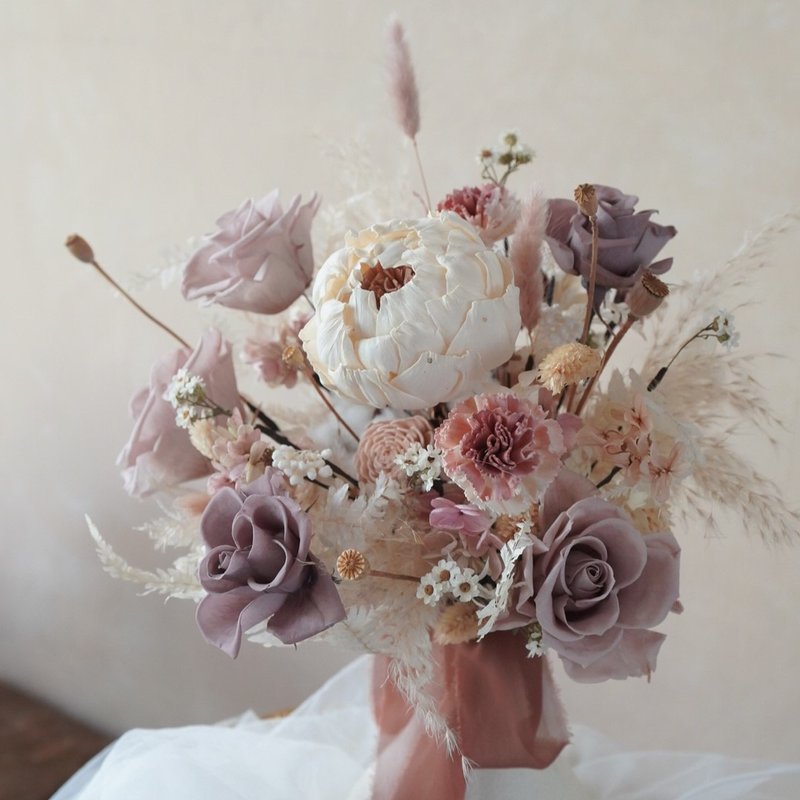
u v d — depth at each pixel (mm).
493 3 994
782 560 958
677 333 731
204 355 740
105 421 1379
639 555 663
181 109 1197
